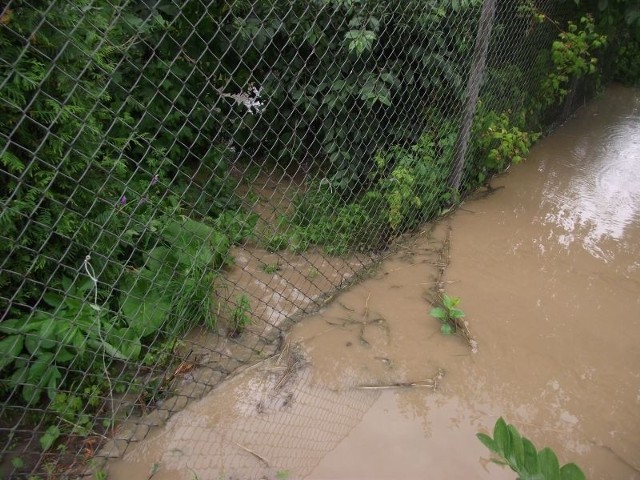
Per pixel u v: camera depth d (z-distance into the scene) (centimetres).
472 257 332
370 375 242
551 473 117
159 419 213
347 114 337
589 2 479
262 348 253
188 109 328
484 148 401
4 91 162
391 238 342
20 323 196
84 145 198
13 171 179
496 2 324
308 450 203
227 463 197
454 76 332
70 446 198
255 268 303
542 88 467
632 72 672
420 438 211
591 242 353
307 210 325
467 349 257
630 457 204
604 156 485
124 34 240
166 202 302
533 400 230
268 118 373
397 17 296
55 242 203
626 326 275
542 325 275
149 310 233
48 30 165
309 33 265
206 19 290
